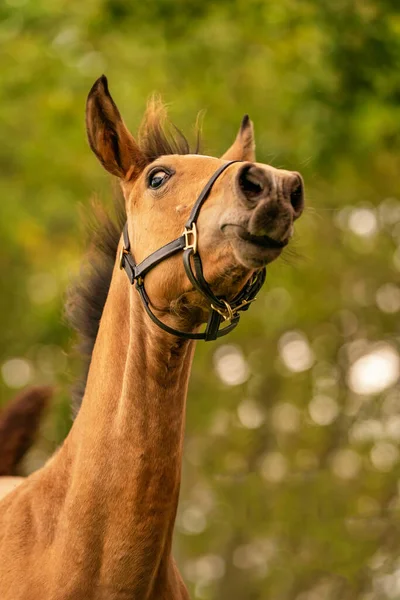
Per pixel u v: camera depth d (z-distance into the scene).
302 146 13.32
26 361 20.58
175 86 14.74
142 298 5.24
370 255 18.55
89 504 5.27
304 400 19.94
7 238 17.08
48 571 5.35
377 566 15.62
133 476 5.20
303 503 17.36
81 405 5.61
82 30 13.93
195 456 20.62
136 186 5.52
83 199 16.39
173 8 13.03
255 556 20.16
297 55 13.77
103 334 5.57
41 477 5.70
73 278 6.29
